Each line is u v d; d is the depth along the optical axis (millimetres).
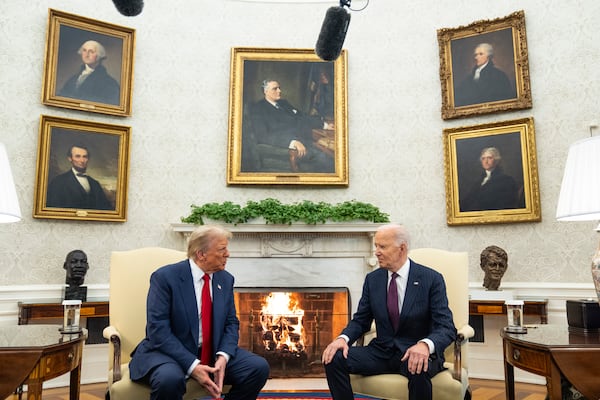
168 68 5352
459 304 3021
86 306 4133
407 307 2725
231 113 5363
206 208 4848
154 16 5375
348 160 5402
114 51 5066
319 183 5305
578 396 2635
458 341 2605
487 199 4895
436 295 2725
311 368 4809
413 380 2398
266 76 5496
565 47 4766
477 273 4914
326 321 4895
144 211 5059
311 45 5621
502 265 4488
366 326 2934
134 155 5102
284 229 4828
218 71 5500
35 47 4715
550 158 4715
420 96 5387
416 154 5309
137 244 4980
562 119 4699
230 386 2643
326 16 3426
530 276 4680
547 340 2221
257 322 4887
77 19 4883
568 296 4434
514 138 4852
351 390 2611
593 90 4590
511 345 2404
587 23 4691
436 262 3186
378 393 2566
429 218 5176
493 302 4266
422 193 5230
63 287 4418
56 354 2170
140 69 5246
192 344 2549
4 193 2318
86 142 4820
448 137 5156
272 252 4941
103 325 4633
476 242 4957
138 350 2578
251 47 5480
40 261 4508
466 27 5195
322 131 5438
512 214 4750
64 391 4180
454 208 5035
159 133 5223
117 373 2561
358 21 5652
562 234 4574
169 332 2490
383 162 5379
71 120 4742
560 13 4828
